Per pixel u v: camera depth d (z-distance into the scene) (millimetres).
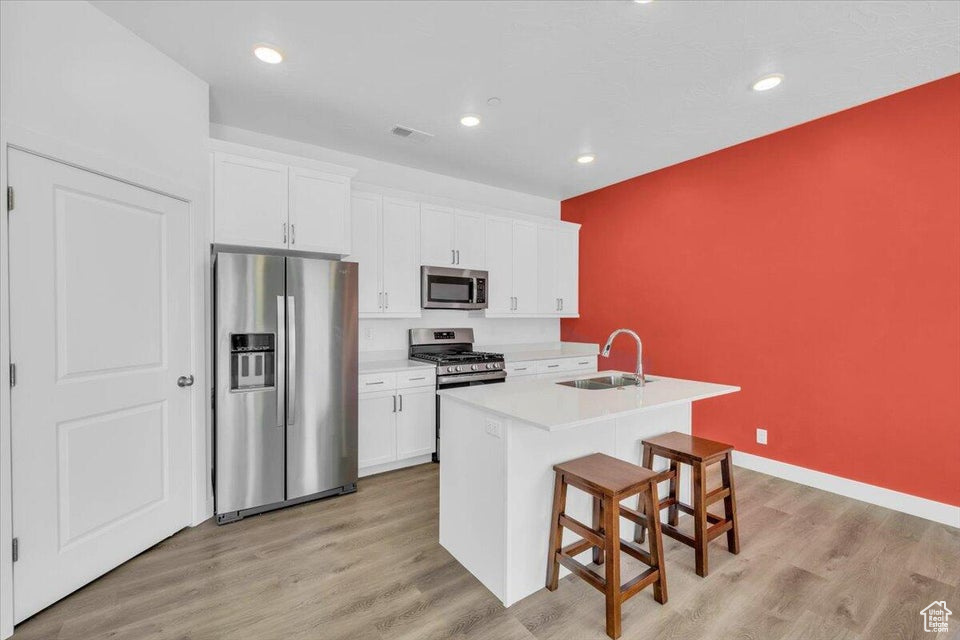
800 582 1951
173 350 2338
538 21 1982
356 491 2990
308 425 2756
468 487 2043
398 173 3945
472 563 2014
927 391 2549
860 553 2188
